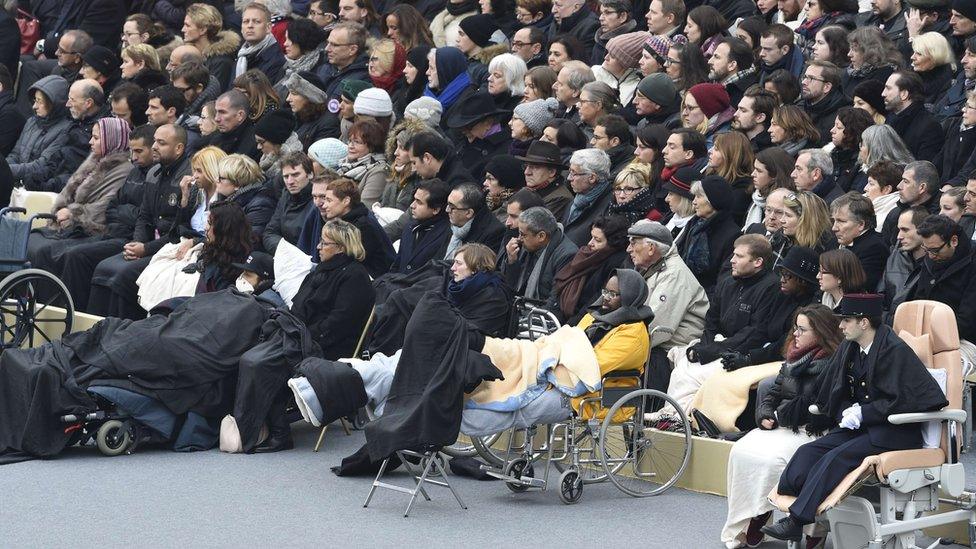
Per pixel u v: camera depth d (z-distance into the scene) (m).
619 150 38.94
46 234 44.94
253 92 45.44
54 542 25.61
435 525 26.80
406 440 27.11
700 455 29.30
